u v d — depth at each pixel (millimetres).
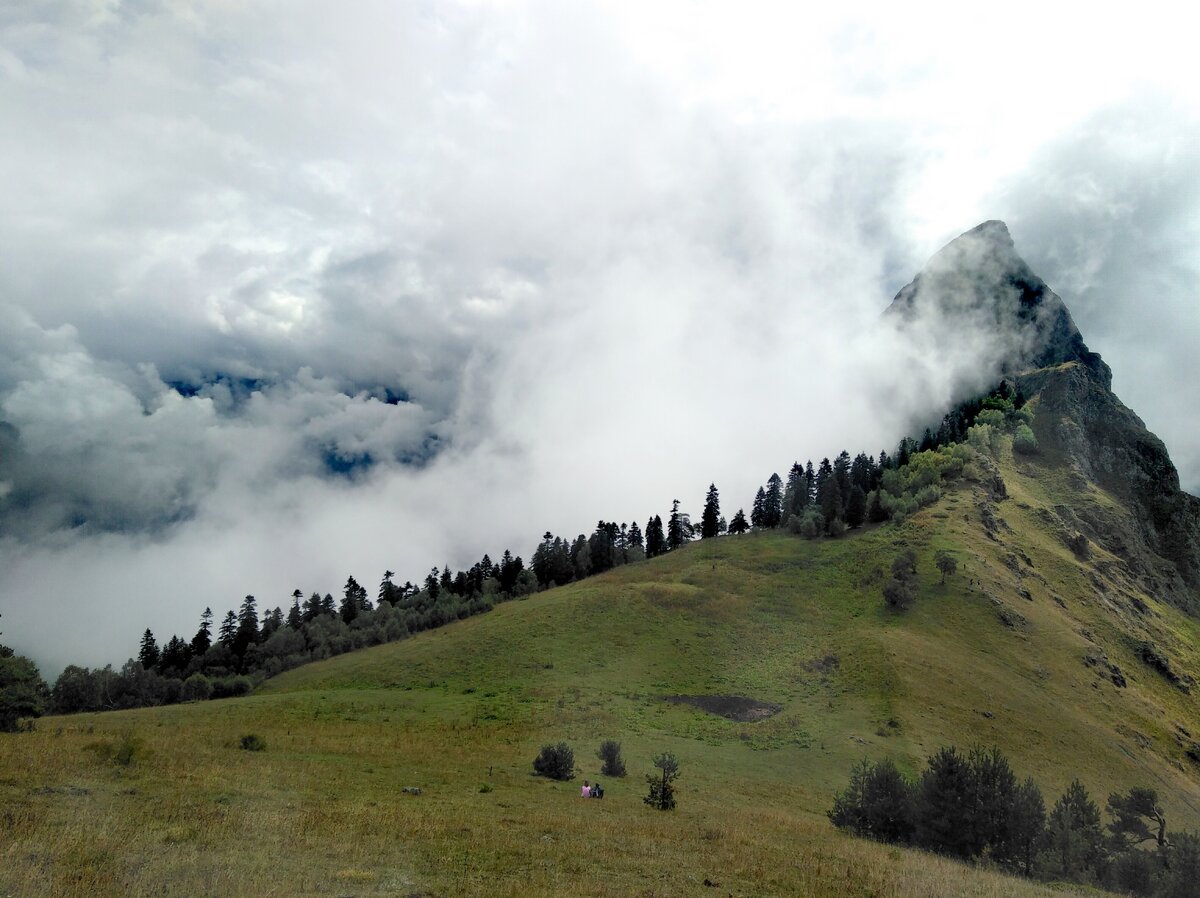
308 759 39438
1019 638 95562
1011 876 30094
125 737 34719
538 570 186375
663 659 92312
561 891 17703
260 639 177250
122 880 15031
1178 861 33562
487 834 23562
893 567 113250
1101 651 99750
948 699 75125
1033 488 169625
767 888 20641
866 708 72812
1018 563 122000
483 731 61906
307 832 20984
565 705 73562
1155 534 180875
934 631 94375
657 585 124938
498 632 108562
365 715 69500
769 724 69562
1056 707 80188
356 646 149500
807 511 161625
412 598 189750
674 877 20562
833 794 50562
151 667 169625
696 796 43375
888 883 22656
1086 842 36062
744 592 118312
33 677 45406
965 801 34781
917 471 163500
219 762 33500
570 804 34062
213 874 15930
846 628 97938
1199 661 125250
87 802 21781
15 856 15914
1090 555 142250
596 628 105250
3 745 31375
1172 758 81562
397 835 22078
